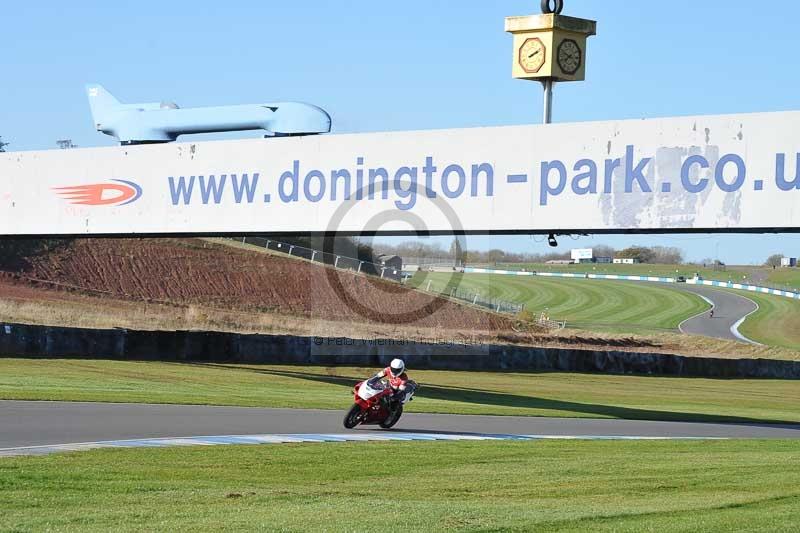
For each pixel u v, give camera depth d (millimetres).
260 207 100188
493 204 88875
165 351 125500
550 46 86562
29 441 52281
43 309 168250
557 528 32500
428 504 37344
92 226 110062
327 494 39656
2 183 115312
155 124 108125
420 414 82812
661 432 77125
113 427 60312
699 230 81000
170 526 31719
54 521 32156
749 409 114125
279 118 102188
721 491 42562
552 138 86500
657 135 82312
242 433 60656
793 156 77250
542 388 130625
